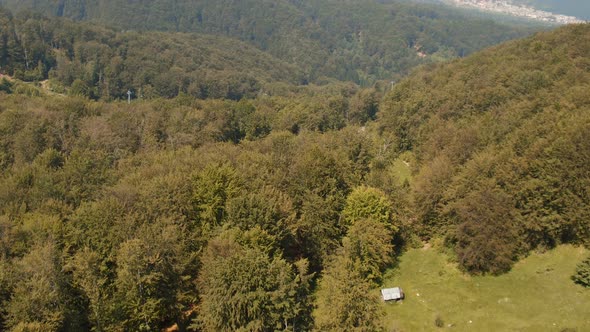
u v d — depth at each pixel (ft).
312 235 146.82
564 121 150.20
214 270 107.24
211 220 138.62
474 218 133.49
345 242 135.23
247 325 101.65
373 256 136.36
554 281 121.39
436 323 118.83
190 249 129.18
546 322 108.99
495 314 117.08
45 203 144.97
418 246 159.02
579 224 124.57
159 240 113.19
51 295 100.17
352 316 99.71
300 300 109.40
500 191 136.26
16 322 96.68
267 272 106.42
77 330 107.76
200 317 108.47
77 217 128.06
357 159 212.43
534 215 130.62
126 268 106.42
